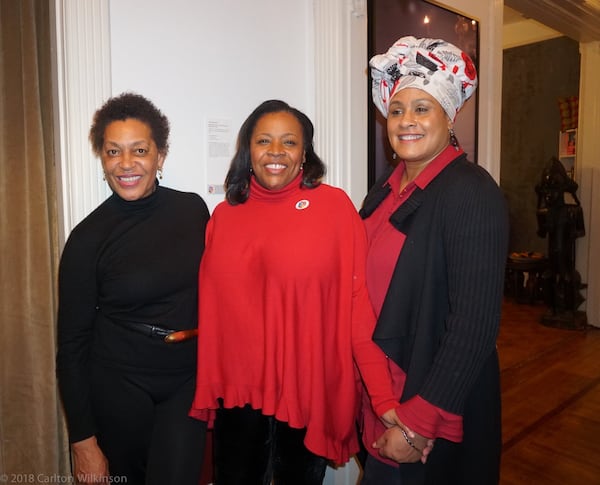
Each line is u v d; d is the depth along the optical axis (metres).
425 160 1.14
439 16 2.21
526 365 3.48
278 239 1.23
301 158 1.28
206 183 1.66
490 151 2.60
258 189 1.30
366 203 1.34
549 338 4.12
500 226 0.96
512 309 5.12
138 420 1.23
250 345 1.25
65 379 1.19
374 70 1.18
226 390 1.28
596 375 3.28
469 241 0.96
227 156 1.70
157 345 1.23
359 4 1.85
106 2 1.39
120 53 1.46
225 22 1.67
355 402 1.27
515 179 5.58
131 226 1.24
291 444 1.28
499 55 2.58
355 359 1.22
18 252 1.55
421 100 1.09
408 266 1.07
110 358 1.22
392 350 1.11
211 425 1.41
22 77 1.51
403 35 2.06
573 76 4.99
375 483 1.25
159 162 1.31
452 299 0.98
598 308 4.42
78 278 1.18
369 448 1.27
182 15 1.58
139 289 1.20
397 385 1.13
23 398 1.59
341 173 1.89
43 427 1.60
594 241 4.44
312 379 1.21
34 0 1.51
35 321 1.58
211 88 1.66
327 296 1.23
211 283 1.28
